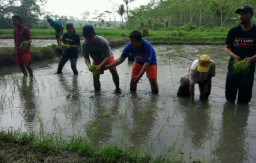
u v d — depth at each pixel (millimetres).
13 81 8672
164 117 5531
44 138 4211
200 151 4133
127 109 6008
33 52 13180
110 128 4965
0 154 3695
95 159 3602
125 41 25391
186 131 4852
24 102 6484
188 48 22578
